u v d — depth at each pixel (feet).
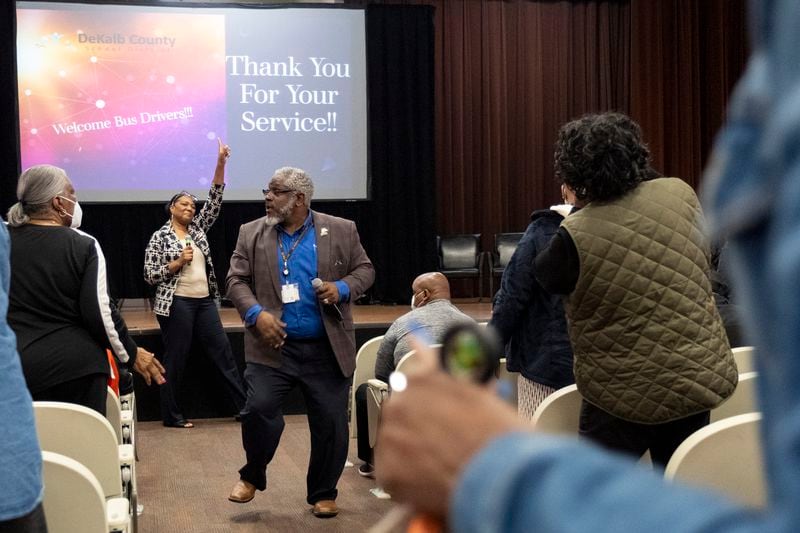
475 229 34.37
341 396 13.12
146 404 21.29
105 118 29.55
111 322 9.95
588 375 7.09
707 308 7.00
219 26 30.14
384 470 1.26
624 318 6.91
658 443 7.23
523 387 9.75
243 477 13.30
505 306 9.28
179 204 20.56
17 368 4.54
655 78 34.63
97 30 29.45
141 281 30.40
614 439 7.13
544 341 9.30
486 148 34.06
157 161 29.86
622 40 35.04
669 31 34.78
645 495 1.00
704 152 35.45
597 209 7.07
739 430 5.64
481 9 33.76
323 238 13.01
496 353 1.32
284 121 30.66
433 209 32.60
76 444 7.48
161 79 29.84
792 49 0.87
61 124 29.37
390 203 32.30
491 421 1.21
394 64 32.12
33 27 29.12
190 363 21.31
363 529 12.75
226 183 30.35
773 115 0.89
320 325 12.95
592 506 1.01
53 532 5.95
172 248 20.29
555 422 7.73
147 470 16.57
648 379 6.86
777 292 0.87
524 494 1.08
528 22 34.24
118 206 30.30
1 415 4.36
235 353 22.07
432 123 32.60
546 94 34.60
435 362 1.34
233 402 21.22
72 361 9.70
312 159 30.89
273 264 12.94
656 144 34.76
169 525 13.08
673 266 6.92
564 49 34.55
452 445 1.20
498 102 33.99
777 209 0.88
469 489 1.12
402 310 29.66
